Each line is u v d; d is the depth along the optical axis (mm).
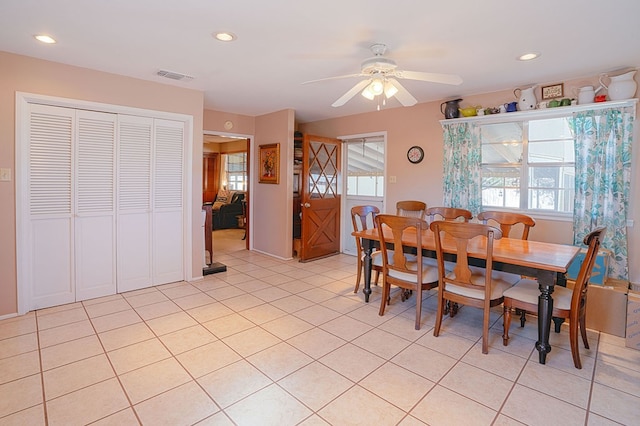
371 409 1939
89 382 2156
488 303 2570
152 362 2398
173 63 3240
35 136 3176
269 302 3590
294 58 3080
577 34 2516
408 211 4758
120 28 2492
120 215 3730
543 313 2416
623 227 3264
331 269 4941
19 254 3105
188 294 3795
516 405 1985
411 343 2727
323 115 5773
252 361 2430
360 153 5781
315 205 5465
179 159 4121
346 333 2889
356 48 2832
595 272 3131
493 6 2125
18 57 3006
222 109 5371
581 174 3467
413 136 4840
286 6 2152
